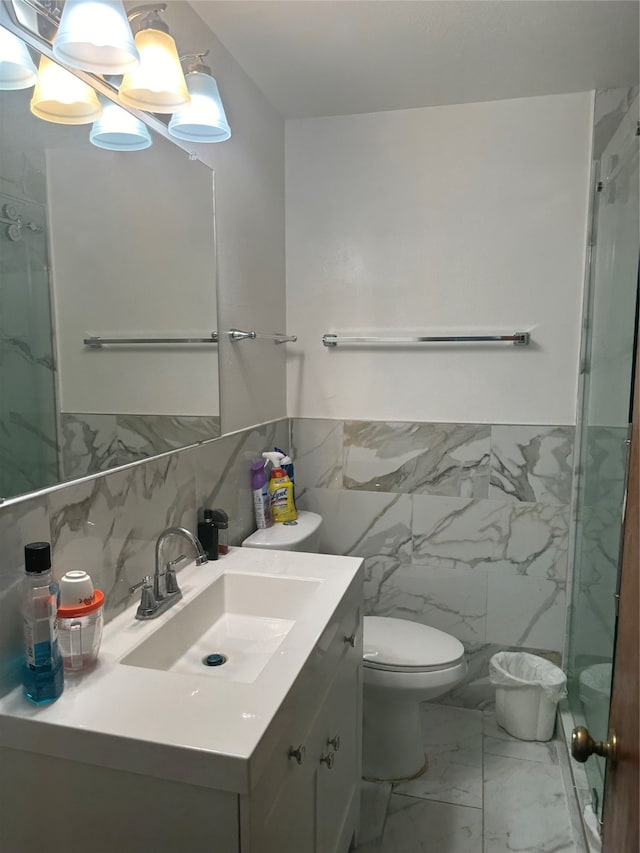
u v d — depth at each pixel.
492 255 2.30
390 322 2.42
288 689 1.08
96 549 1.28
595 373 2.10
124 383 1.39
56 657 1.03
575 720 2.23
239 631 1.55
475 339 2.29
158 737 0.94
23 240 1.10
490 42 1.83
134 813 0.97
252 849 0.94
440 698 2.52
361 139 2.38
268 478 2.22
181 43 1.61
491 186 2.28
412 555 2.49
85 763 0.97
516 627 2.42
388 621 2.26
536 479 2.34
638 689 0.83
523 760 2.17
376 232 2.40
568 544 2.33
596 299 2.13
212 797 0.93
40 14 1.12
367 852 1.78
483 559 2.42
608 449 1.86
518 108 2.23
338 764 1.54
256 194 2.17
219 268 1.89
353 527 2.54
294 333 2.52
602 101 2.15
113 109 1.36
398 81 2.09
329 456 2.53
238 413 2.05
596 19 1.71
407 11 1.67
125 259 1.41
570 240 2.23
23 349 1.08
